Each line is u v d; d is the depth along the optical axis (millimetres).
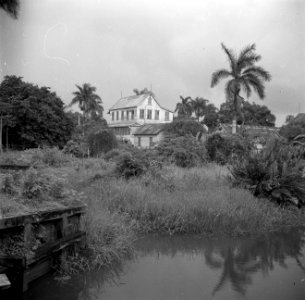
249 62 32062
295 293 4695
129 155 11000
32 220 4465
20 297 4305
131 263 5719
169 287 4848
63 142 33719
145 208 7734
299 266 5789
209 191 9477
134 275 5230
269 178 10016
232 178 11211
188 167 16469
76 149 25062
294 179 9766
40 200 5148
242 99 33031
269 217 8734
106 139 27172
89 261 5398
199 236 7328
